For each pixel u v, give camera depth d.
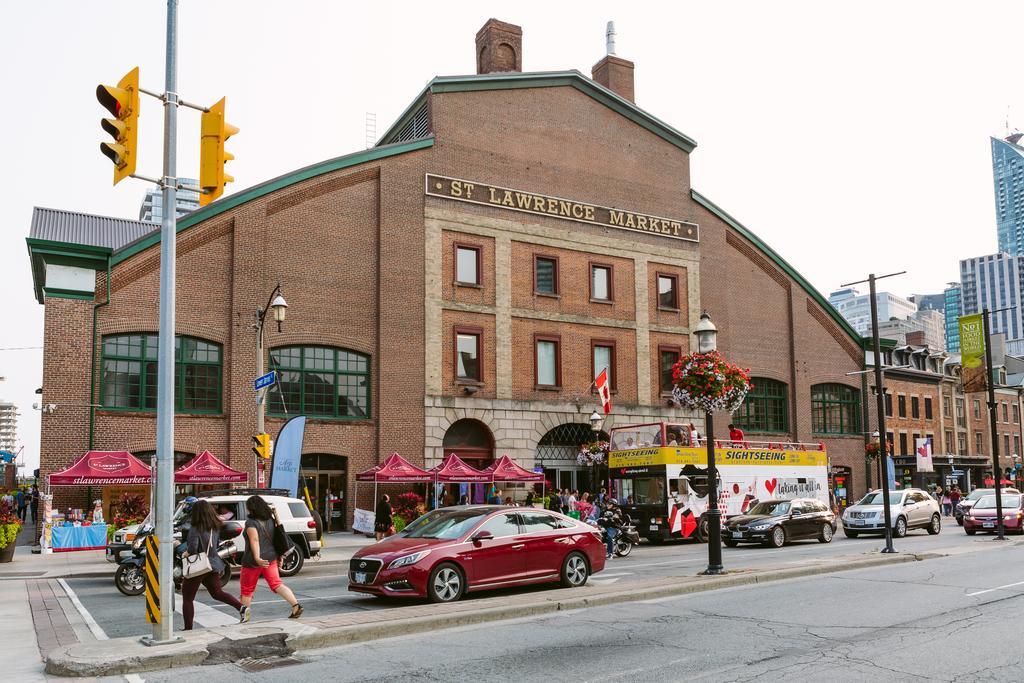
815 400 48.03
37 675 9.12
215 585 11.40
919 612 12.27
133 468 26.12
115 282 28.88
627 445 31.42
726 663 9.09
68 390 27.56
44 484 26.89
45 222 31.38
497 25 40.12
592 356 38.62
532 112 38.38
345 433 32.31
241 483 29.69
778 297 46.50
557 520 15.55
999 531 27.31
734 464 31.75
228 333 30.61
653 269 41.19
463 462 33.91
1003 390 66.19
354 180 33.75
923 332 67.00
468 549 13.90
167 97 10.48
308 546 19.44
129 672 9.08
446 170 35.72
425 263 34.69
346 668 9.08
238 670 9.10
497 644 10.28
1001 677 8.33
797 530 28.23
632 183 41.00
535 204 37.72
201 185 10.54
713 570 16.67
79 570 20.52
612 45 44.03
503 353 36.00
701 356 17.67
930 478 56.56
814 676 8.45
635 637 10.63
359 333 33.09
